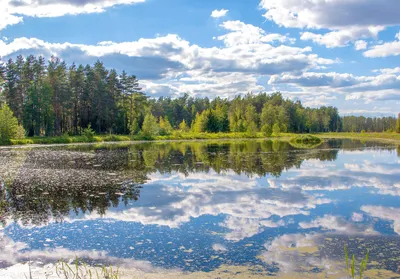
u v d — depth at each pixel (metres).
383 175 21.30
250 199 14.77
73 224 11.29
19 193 16.00
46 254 8.80
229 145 52.62
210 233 10.28
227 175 21.45
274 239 9.72
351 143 58.19
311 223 11.23
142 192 16.27
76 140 61.28
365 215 12.17
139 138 71.25
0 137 51.94
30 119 63.84
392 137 78.69
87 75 73.12
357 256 8.47
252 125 85.50
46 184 18.23
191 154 36.12
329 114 155.50
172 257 8.49
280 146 49.72
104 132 76.50
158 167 25.27
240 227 10.83
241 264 8.04
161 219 11.77
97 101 72.62
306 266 7.91
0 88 62.34
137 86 81.94
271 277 7.36
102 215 12.34
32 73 68.19
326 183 18.55
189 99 155.00
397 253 8.65
